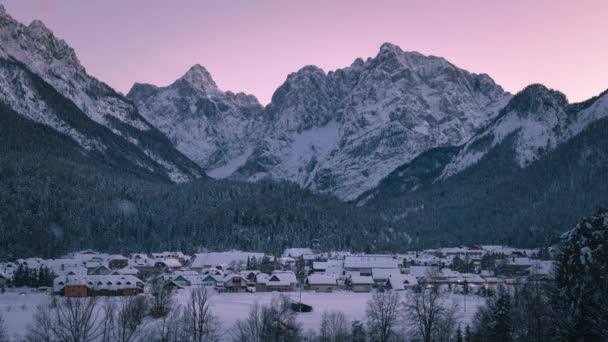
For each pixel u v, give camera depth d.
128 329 138.25
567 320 95.75
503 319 120.12
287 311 149.38
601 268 93.06
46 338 123.25
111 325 142.00
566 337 95.56
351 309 183.38
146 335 134.25
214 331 134.88
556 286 104.44
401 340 134.12
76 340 123.56
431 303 141.75
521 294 160.88
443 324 137.12
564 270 99.88
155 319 153.00
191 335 134.50
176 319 140.00
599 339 91.06
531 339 118.00
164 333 135.62
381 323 140.25
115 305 161.50
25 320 150.00
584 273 95.12
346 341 133.50
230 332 141.12
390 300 160.50
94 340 130.50
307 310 176.38
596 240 95.94
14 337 132.00
